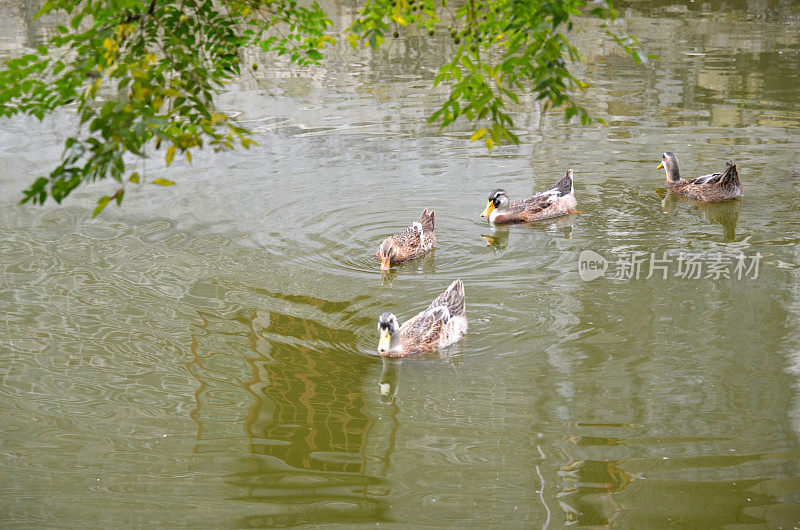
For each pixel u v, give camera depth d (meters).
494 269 13.47
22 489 7.99
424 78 24.48
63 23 29.44
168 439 8.85
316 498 7.88
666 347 10.63
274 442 8.83
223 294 12.38
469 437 8.87
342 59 26.80
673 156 16.58
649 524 7.36
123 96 5.04
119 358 10.53
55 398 9.63
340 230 14.91
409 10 6.67
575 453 8.50
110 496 7.90
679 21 30.56
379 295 12.56
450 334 11.12
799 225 14.68
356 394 9.84
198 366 10.40
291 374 10.30
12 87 5.84
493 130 6.18
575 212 15.83
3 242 13.99
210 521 7.47
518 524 7.39
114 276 12.85
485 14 6.51
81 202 15.88
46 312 11.70
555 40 5.64
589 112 21.17
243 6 6.89
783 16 30.86
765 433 8.68
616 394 9.60
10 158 17.84
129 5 5.59
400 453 8.60
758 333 10.88
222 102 22.09
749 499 7.64
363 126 20.48
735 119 20.19
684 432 8.77
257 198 16.19
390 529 7.34
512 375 10.20
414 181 17.22
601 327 11.29
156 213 15.43
